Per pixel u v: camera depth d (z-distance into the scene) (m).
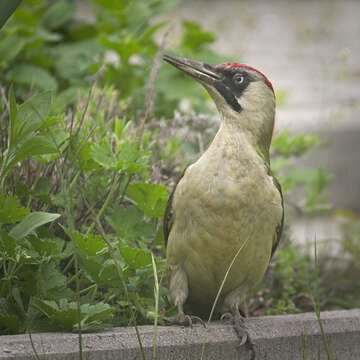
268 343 6.57
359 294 9.95
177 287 6.82
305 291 9.20
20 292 6.22
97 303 6.20
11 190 6.66
